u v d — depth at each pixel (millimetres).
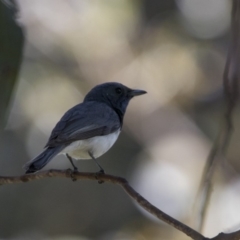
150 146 15227
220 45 15617
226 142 6047
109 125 8289
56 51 15320
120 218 14734
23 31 6934
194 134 15258
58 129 7777
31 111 15008
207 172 6184
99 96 9430
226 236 4992
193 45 15680
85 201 15047
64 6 15539
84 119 8078
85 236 14734
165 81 15555
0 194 14836
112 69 15508
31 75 14977
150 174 14797
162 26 15695
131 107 15547
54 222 14891
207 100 15336
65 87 15195
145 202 5469
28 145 14922
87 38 15516
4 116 6836
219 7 15758
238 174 13492
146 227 14055
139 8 15609
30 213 14898
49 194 15086
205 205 6164
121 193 14953
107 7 15539
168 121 15461
